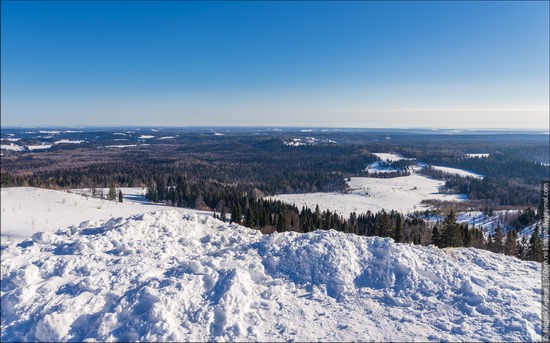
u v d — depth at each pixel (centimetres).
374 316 922
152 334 807
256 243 1378
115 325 852
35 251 1280
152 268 1126
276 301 984
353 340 820
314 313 932
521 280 1109
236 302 930
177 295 926
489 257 1294
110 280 1030
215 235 1576
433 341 817
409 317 913
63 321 852
